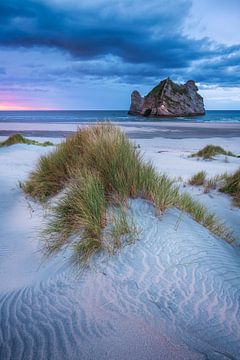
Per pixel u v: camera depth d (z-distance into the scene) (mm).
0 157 11344
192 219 4496
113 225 3471
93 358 1833
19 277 3076
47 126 44312
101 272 2865
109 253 3137
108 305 2387
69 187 4934
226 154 15734
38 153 12734
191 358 1835
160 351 1885
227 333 2115
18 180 7105
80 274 2887
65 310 2365
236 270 3156
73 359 1832
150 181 4656
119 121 62281
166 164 11930
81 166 5293
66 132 34031
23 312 2395
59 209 4133
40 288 2766
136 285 2650
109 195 4285
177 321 2201
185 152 17797
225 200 7023
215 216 5648
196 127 44219
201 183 8227
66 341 2004
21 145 14797
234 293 2676
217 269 3068
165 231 3654
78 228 3686
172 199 4617
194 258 3186
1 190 6578
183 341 1989
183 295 2545
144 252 3174
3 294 2742
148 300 2443
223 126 46750
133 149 5477
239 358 1873
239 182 7477
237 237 4832
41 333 2104
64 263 3164
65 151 6422
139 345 1936
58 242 3586
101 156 4996
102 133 5957
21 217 4930
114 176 4527
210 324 2199
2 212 5238
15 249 3758
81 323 2186
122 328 2107
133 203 4199
